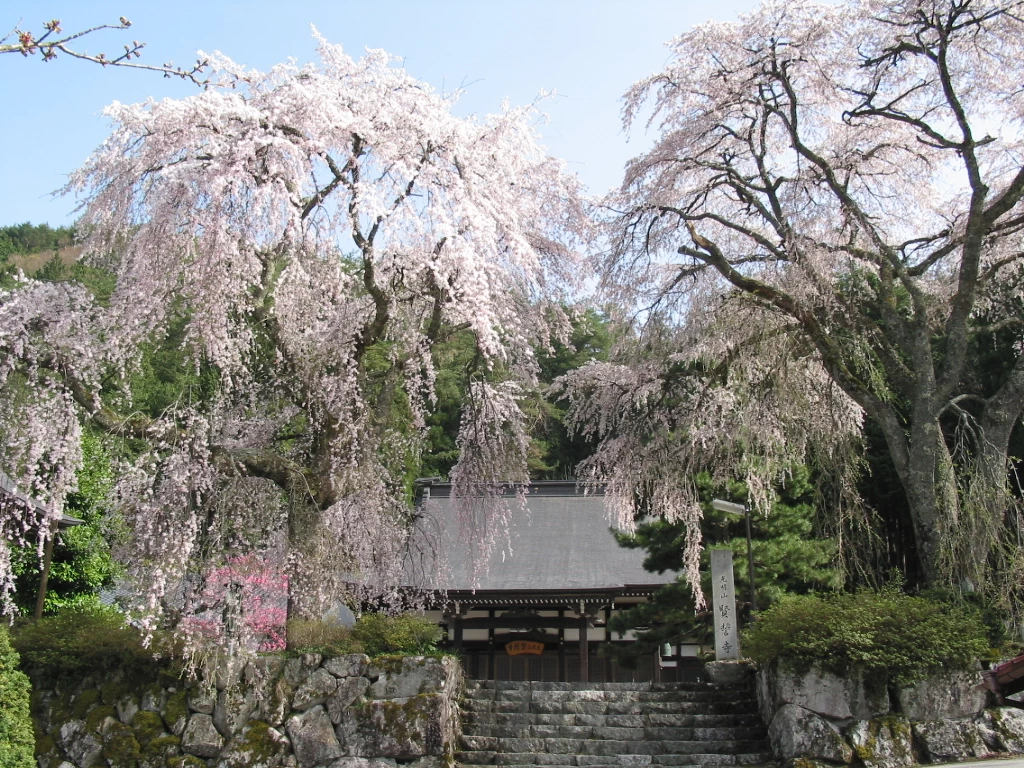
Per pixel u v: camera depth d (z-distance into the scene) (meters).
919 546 9.46
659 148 11.08
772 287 10.31
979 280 10.70
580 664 16.67
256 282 8.44
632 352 11.74
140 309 7.86
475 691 9.80
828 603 8.59
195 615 7.71
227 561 7.82
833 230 10.31
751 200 10.90
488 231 8.23
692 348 11.25
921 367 9.81
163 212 7.55
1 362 7.89
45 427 7.79
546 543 19.16
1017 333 11.91
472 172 8.82
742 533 12.34
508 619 17.03
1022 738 7.68
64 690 8.19
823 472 10.58
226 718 7.98
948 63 11.02
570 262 10.48
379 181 8.34
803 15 10.24
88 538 12.28
